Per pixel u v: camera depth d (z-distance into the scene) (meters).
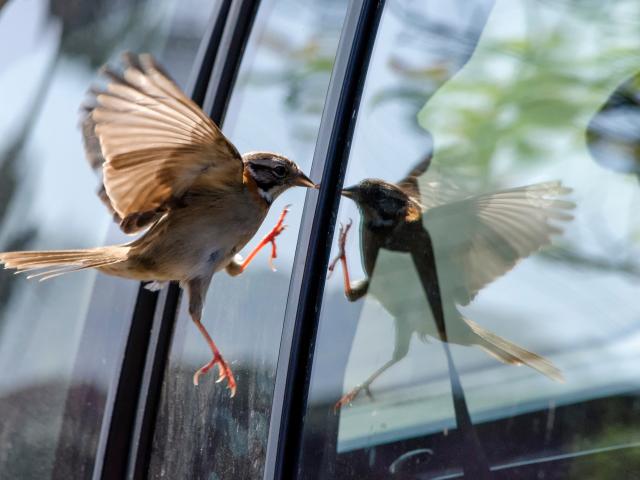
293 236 6.21
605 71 5.27
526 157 5.36
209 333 6.79
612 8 5.36
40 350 7.39
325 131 5.82
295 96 6.51
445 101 5.76
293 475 5.16
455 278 5.42
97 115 5.91
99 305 7.21
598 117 5.18
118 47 8.28
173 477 6.25
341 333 5.54
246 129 6.91
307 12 6.65
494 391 4.96
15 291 7.88
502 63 5.62
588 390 4.61
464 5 5.82
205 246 6.86
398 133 5.82
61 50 8.84
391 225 5.75
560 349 4.79
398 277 5.68
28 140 8.69
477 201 5.49
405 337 5.55
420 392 5.29
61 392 7.06
